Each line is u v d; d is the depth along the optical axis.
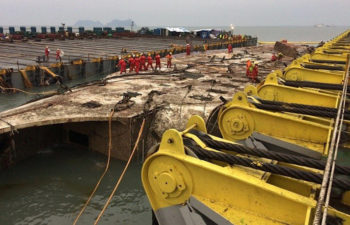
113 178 11.67
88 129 13.46
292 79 13.55
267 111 8.42
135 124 12.49
